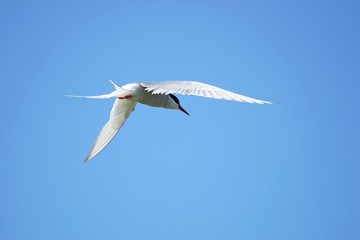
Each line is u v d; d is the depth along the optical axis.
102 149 10.09
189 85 7.15
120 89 9.55
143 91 9.72
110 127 10.16
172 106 10.41
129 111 10.15
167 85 7.32
